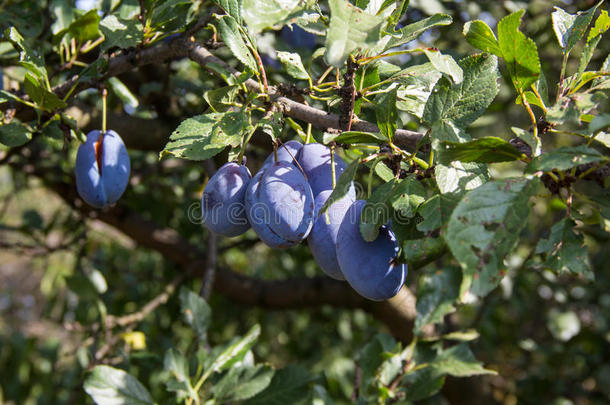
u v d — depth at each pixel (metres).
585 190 0.71
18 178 1.01
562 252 0.39
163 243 0.88
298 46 0.64
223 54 0.68
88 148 0.49
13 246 0.88
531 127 0.41
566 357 1.08
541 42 0.87
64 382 0.96
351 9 0.36
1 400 1.10
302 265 1.15
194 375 0.56
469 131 0.80
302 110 0.44
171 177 0.92
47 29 0.62
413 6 0.73
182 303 0.59
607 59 0.43
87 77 0.51
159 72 0.68
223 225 0.43
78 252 0.92
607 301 1.12
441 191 0.39
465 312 1.17
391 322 0.79
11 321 1.99
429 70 0.45
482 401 0.87
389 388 0.55
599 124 0.35
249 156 0.71
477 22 0.40
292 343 1.25
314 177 0.43
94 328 0.71
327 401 0.59
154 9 0.51
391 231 0.42
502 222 0.36
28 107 0.51
